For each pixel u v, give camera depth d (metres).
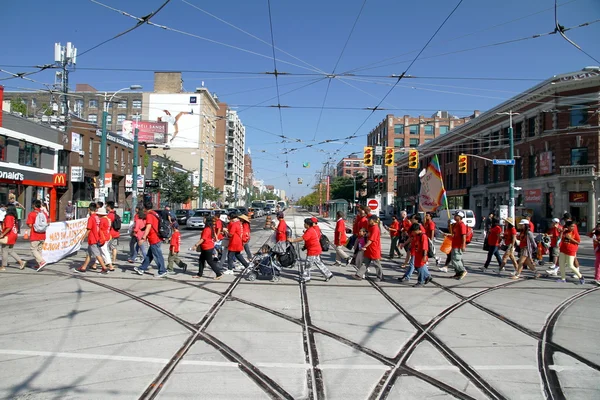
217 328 6.85
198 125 70.00
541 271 13.92
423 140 81.75
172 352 5.70
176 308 8.05
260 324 7.14
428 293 9.99
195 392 4.51
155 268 12.80
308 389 4.68
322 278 11.70
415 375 5.14
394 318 7.71
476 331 7.02
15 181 28.42
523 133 41.84
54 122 35.31
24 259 13.82
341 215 13.98
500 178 46.94
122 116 72.12
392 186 85.38
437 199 17.17
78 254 15.10
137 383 4.69
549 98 38.03
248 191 113.88
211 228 11.21
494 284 11.38
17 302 8.24
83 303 8.23
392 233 16.03
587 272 14.05
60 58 29.64
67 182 35.59
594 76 34.84
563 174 36.06
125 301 8.48
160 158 57.88
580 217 36.19
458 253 12.00
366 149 27.22
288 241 11.10
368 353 5.89
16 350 5.63
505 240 13.41
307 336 6.56
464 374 5.21
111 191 41.72
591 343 6.47
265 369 5.21
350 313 8.01
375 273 12.70
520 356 5.87
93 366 5.14
